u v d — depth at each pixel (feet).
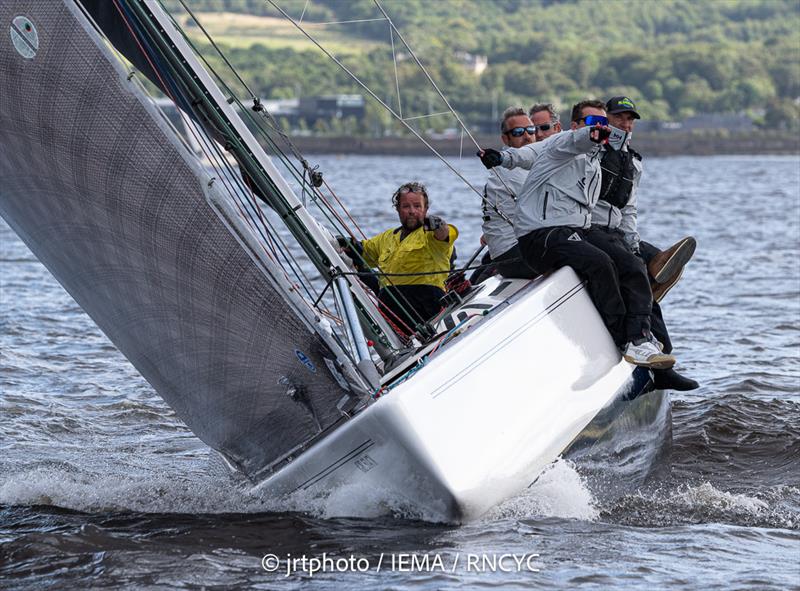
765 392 102.63
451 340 64.23
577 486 64.03
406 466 58.08
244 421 63.93
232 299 58.90
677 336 134.51
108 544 57.88
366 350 62.08
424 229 76.54
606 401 65.72
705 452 82.33
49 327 137.08
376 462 59.11
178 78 66.03
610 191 69.15
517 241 69.77
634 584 52.13
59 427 89.66
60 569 54.19
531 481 61.62
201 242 57.41
